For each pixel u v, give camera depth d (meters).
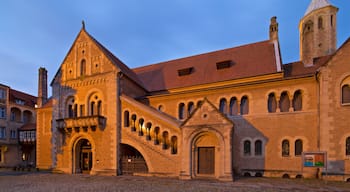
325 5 34.28
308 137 21.48
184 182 19.03
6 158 45.84
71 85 28.67
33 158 45.03
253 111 23.97
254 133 23.61
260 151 23.25
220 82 27.06
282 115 22.70
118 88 26.22
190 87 28.56
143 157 24.67
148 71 35.16
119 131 25.61
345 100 20.00
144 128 24.83
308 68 25.22
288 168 21.89
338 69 20.39
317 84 21.53
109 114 25.97
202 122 21.05
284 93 23.31
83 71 28.45
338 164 19.45
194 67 31.61
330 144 19.92
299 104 22.59
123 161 25.44
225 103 25.52
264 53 28.08
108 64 26.83
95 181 20.33
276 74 24.80
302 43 36.47
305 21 35.91
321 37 34.09
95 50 27.84
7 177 24.16
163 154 22.97
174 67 33.66
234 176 22.58
